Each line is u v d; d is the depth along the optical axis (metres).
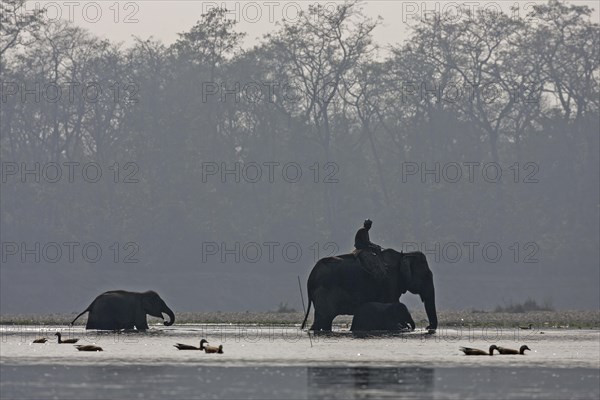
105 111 142.62
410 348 40.59
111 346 41.53
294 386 30.30
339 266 50.31
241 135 142.75
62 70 144.38
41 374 32.56
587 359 36.81
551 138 144.12
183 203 132.75
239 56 144.38
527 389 29.97
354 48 142.25
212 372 33.06
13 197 133.38
